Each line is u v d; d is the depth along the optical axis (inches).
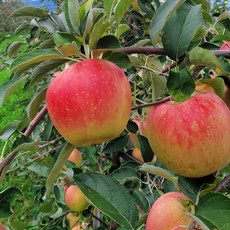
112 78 10.5
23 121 17.4
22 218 45.0
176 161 10.8
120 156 25.3
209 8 15.5
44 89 13.3
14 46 25.7
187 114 10.5
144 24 26.5
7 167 13.9
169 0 11.5
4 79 116.8
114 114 10.4
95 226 28.5
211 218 9.2
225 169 13.7
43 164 23.0
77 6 11.6
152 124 11.0
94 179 11.3
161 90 15.9
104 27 11.3
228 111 10.9
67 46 10.8
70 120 10.4
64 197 25.5
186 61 11.7
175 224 11.2
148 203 17.7
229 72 12.0
